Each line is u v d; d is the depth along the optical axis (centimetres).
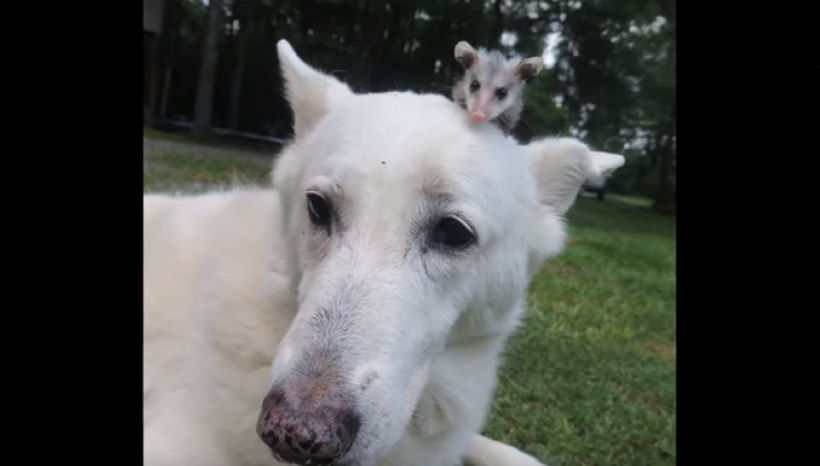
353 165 30
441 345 32
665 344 76
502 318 36
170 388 39
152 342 41
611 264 115
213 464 36
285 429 25
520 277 36
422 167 30
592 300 89
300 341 27
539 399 58
